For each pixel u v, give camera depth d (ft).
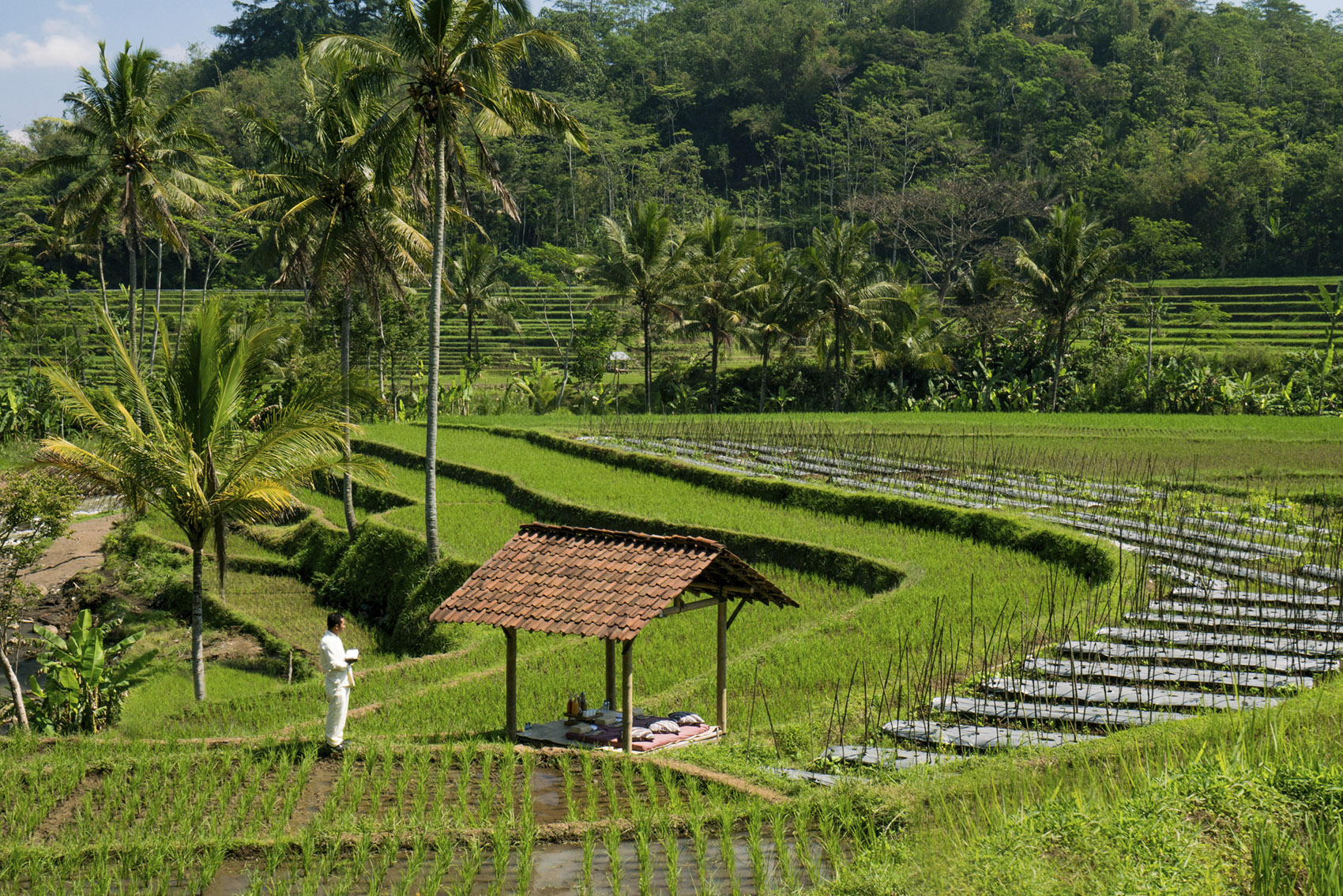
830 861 30.45
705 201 349.00
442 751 43.19
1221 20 418.72
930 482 99.66
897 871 27.04
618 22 490.08
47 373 62.85
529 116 79.82
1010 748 39.32
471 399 189.47
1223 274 290.56
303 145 97.45
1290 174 291.38
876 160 335.67
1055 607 63.52
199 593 69.36
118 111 109.81
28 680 79.87
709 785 38.29
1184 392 178.19
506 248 334.65
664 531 89.71
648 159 358.43
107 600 98.68
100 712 67.05
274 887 31.76
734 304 189.37
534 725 49.57
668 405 201.77
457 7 77.51
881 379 204.74
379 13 448.24
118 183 112.06
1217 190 289.74
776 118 380.78
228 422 68.28
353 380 71.51
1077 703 45.96
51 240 138.31
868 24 424.46
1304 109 340.39
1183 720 37.78
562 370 225.35
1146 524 75.66
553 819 36.40
